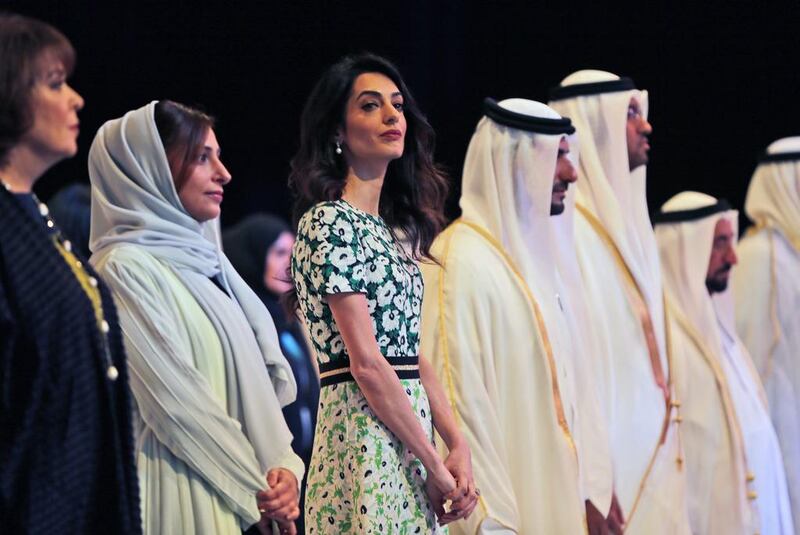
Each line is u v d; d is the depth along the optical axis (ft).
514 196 24.81
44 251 14.16
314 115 19.79
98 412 14.43
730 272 31.48
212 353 19.44
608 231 27.73
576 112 28.22
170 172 19.72
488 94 41.39
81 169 36.32
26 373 13.87
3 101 14.11
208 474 18.79
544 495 23.66
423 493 19.08
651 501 27.02
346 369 18.88
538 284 24.70
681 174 43.42
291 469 19.57
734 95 43.06
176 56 38.01
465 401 22.95
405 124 19.95
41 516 13.80
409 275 19.40
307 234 18.90
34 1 35.32
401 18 40.06
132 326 18.83
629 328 27.45
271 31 39.09
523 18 41.65
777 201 34.86
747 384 31.24
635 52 42.55
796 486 33.35
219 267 20.49
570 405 24.35
